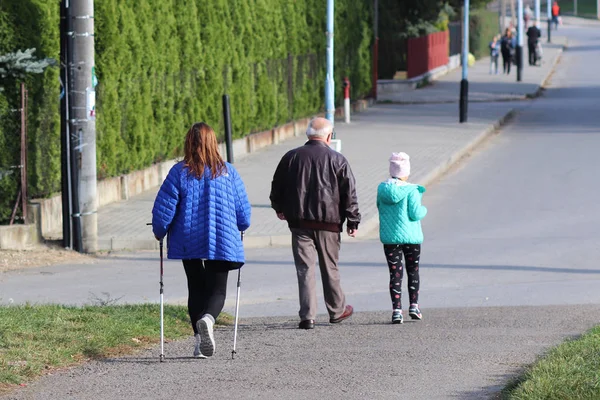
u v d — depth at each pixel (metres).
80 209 47.94
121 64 57.78
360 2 113.94
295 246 32.50
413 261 33.50
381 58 154.12
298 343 29.36
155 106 63.88
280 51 88.00
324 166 32.31
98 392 23.11
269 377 24.53
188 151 26.81
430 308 36.25
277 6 87.06
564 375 22.20
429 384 23.58
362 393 22.83
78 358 26.38
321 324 33.19
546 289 39.34
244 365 26.00
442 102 125.50
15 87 48.09
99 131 56.06
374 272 43.81
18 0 48.75
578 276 42.28
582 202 60.06
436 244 49.75
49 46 50.53
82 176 47.88
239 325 33.06
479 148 85.25
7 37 48.59
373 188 62.81
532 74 170.38
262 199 59.69
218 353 27.72
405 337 30.11
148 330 29.69
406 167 33.50
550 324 31.83
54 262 45.66
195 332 27.34
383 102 125.19
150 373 25.03
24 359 25.33
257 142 82.81
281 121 88.88
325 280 32.94
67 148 47.75
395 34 153.38
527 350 27.42
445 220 56.12
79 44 47.41
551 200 61.06
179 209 26.64
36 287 40.44
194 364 26.12
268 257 47.19
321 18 99.56
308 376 24.59
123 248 49.03
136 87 60.44
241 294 39.69
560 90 145.00
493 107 117.00
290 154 32.59
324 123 32.81
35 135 49.94
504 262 45.34
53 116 51.12
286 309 37.06
